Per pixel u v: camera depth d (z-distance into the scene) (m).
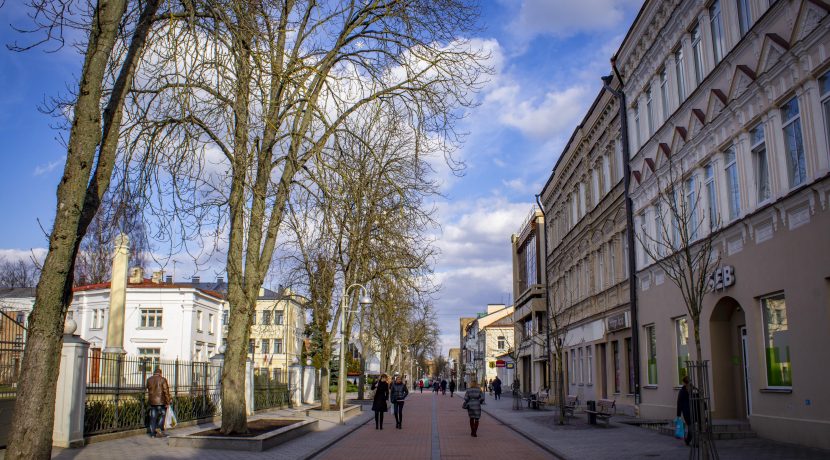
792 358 14.80
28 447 8.06
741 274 17.28
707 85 19.23
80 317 48.16
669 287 22.73
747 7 17.12
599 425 23.97
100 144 9.55
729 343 19.22
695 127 20.19
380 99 15.43
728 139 18.05
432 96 14.98
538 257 52.44
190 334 52.84
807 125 14.24
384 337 49.28
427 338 83.44
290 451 15.88
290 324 69.31
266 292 70.19
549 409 38.25
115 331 23.92
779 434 15.34
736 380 18.92
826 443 13.45
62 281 8.46
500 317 108.12
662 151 22.84
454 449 17.72
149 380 18.00
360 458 15.63
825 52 13.49
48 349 8.34
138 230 11.56
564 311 40.97
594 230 33.75
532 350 56.12
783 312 15.55
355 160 15.10
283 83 13.41
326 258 30.59
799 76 14.46
